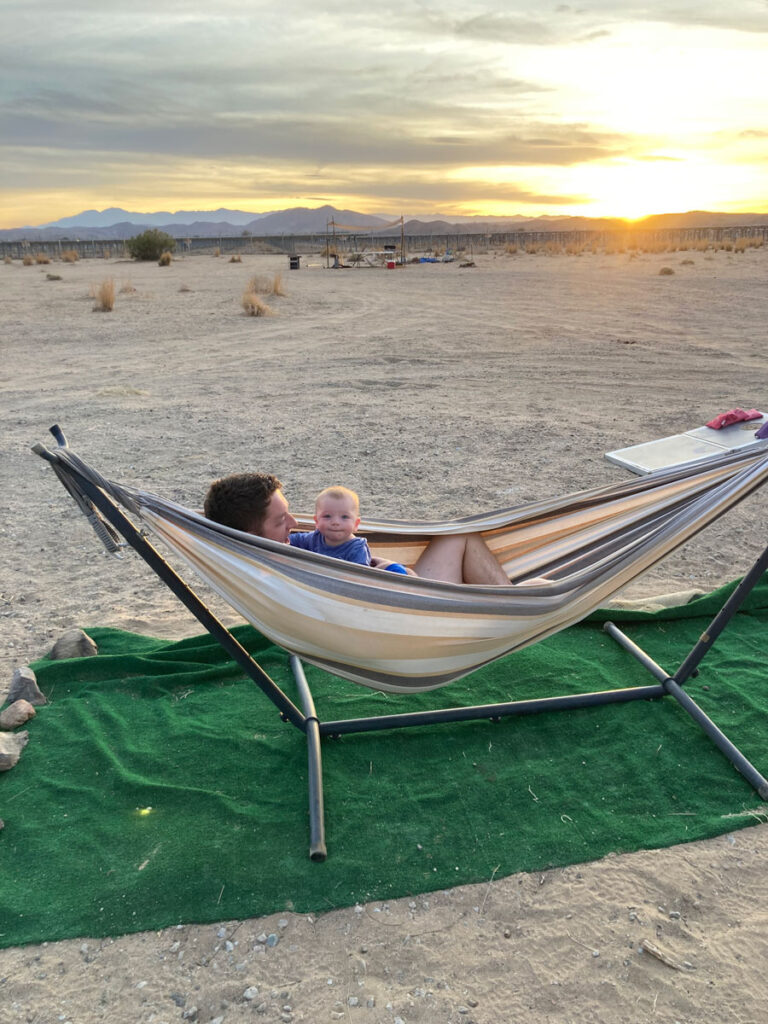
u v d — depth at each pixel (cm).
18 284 3278
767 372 1249
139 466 813
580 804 337
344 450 865
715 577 547
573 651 456
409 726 382
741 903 289
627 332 1725
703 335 1650
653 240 6962
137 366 1429
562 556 416
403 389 1203
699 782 349
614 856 310
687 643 460
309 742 360
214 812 332
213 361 1473
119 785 346
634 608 491
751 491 365
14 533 641
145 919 283
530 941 274
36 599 527
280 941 275
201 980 262
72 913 285
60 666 429
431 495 711
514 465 798
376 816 331
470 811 334
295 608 301
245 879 299
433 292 2781
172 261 5138
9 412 1072
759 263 3728
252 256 6744
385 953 271
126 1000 255
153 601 528
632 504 405
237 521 333
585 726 387
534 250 6081
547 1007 251
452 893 295
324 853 307
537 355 1477
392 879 300
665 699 405
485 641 324
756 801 338
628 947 271
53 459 273
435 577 402
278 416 1035
